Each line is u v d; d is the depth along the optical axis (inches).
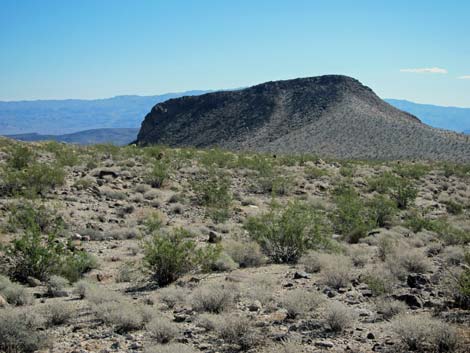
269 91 7062.0
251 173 1398.9
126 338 304.7
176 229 514.9
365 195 1200.2
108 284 464.1
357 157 3774.6
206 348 286.7
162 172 1117.7
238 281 457.1
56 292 416.5
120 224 740.7
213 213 835.4
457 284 376.5
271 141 5521.7
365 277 442.9
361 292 410.3
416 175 1685.5
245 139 5876.0
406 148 4003.4
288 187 1197.1
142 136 7298.2
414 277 426.0
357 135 4741.6
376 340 294.5
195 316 341.7
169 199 973.8
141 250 599.5
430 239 711.1
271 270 521.3
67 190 934.4
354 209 832.3
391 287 409.4
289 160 1882.4
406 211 994.7
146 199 964.6
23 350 281.3
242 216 877.8
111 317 329.7
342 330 313.4
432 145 3988.7
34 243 473.1
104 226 725.9
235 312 357.7
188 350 267.4
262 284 431.2
